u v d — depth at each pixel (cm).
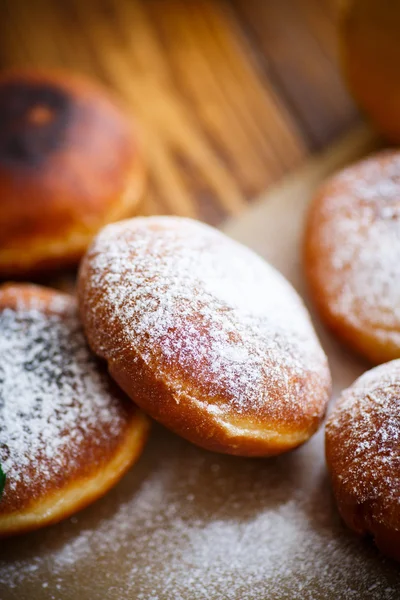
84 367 32
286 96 42
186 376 29
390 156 37
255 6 44
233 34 44
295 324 32
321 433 33
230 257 32
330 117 42
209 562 31
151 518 32
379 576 30
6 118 37
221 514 32
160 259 30
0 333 32
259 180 40
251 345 30
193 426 29
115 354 29
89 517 32
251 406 29
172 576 30
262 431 29
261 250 37
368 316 34
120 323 29
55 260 36
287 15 44
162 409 29
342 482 29
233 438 29
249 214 38
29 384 31
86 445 30
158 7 44
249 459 33
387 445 29
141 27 43
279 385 30
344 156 40
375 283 34
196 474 33
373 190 35
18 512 30
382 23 35
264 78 43
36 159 36
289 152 41
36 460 30
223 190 40
